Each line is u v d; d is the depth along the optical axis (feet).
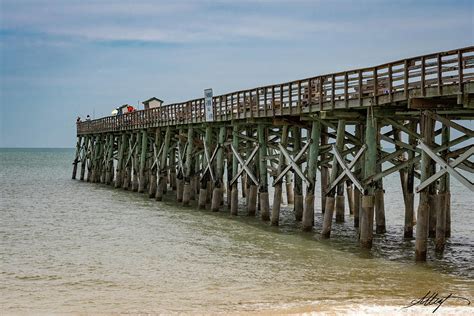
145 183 136.26
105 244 69.62
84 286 50.21
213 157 95.20
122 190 142.00
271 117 78.33
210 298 45.91
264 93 77.10
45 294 47.65
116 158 155.63
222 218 88.74
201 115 97.66
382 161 61.11
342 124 64.39
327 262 57.67
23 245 69.26
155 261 59.82
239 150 91.56
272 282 50.67
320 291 47.50
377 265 56.08
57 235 76.54
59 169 282.97
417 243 56.24
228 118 87.35
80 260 60.64
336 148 64.39
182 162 110.42
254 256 61.21
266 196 84.28
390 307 41.52
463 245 66.44
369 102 57.52
